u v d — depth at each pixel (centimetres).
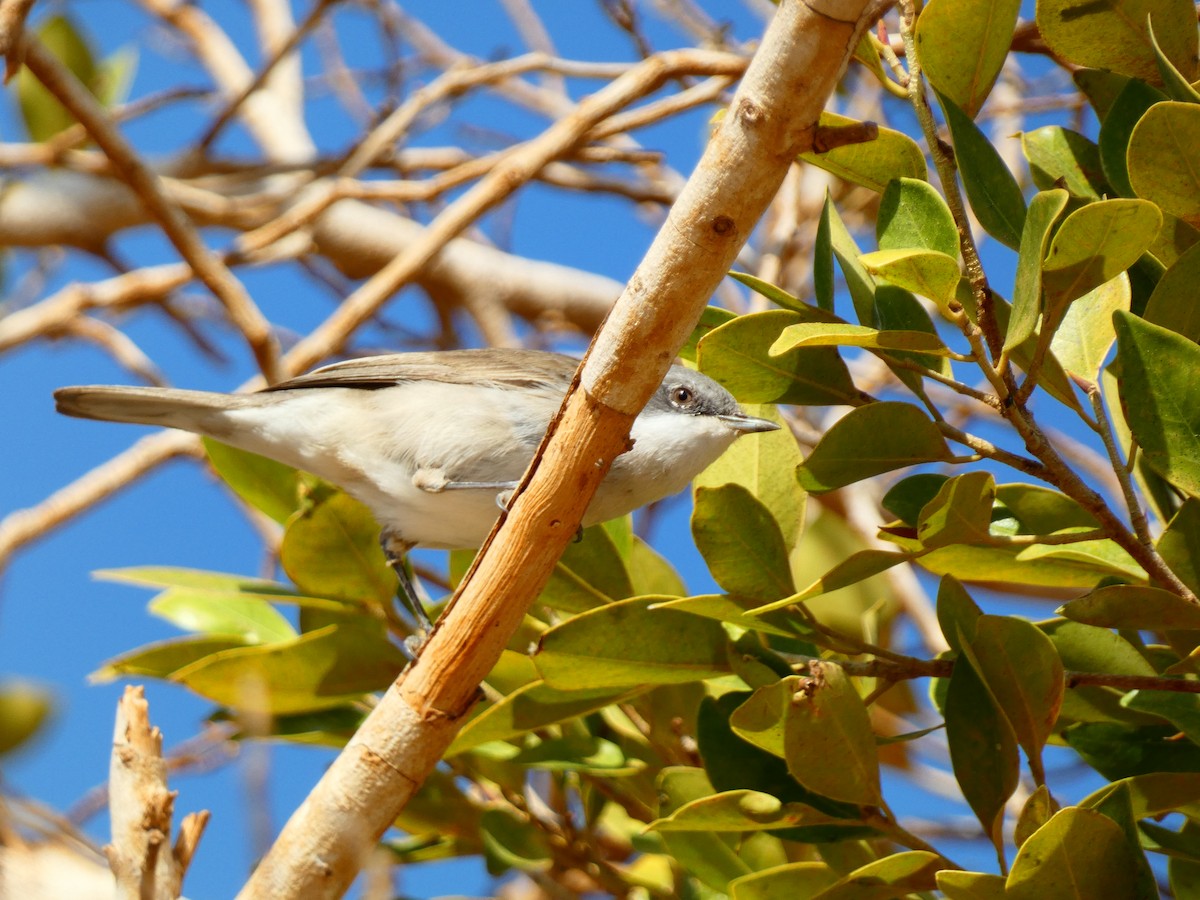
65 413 473
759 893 328
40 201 728
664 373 276
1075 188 359
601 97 556
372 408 468
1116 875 271
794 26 238
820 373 331
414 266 556
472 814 421
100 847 277
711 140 253
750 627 328
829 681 299
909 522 337
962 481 282
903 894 302
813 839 320
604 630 329
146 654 409
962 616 308
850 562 295
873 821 314
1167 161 292
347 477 470
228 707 412
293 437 466
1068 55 336
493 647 299
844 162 330
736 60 561
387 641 396
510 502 291
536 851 398
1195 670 309
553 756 388
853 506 606
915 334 277
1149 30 300
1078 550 341
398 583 458
